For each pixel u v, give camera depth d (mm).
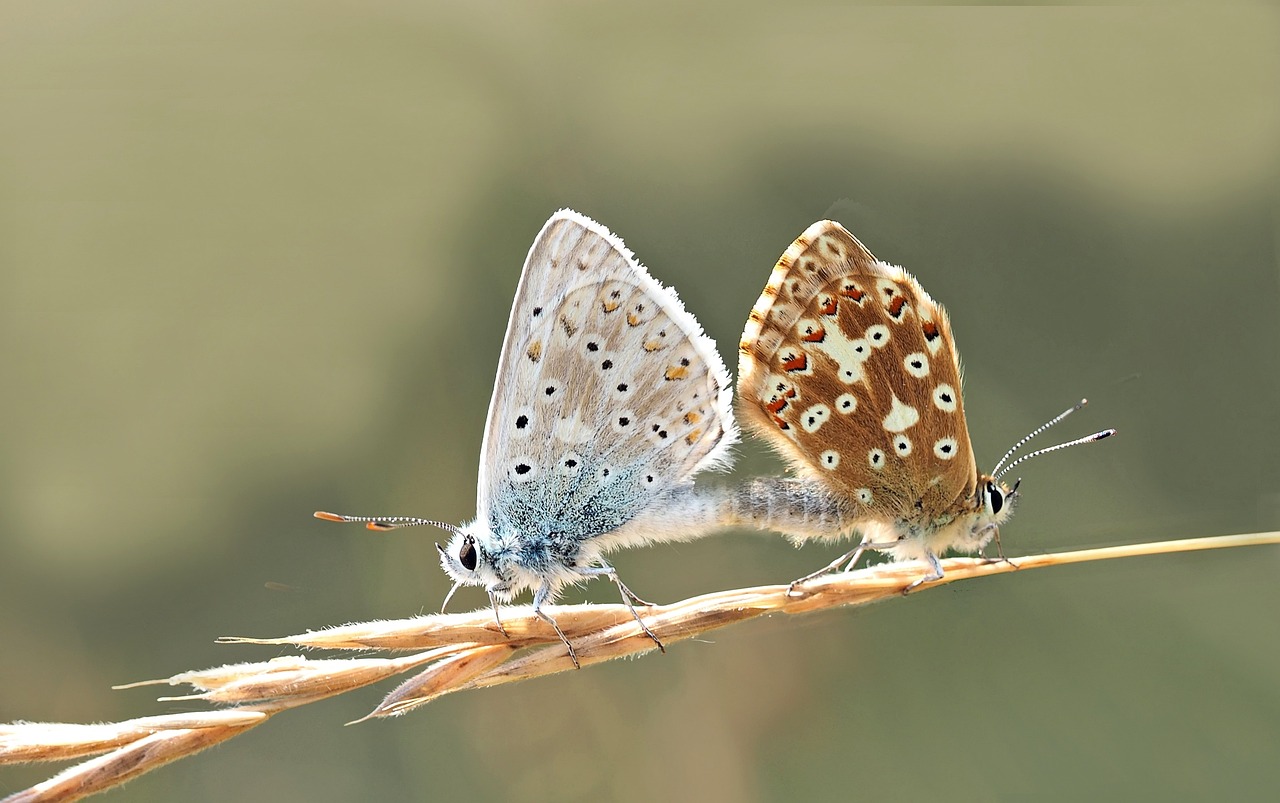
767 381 293
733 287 326
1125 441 319
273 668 280
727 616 286
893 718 307
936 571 289
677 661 312
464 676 283
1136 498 316
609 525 294
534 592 294
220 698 279
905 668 309
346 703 314
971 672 306
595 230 292
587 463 294
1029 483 316
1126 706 303
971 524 294
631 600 292
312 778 311
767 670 311
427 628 283
